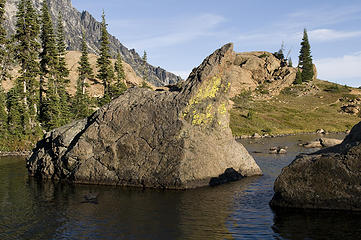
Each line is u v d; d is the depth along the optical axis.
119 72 101.31
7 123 56.53
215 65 28.17
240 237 13.73
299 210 17.39
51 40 75.56
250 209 18.05
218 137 27.53
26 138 55.91
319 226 14.66
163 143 25.28
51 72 75.06
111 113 28.12
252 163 29.97
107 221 16.27
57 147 28.84
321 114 116.44
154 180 24.42
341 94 140.62
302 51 161.88
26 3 68.25
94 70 106.38
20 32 66.19
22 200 20.91
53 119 62.75
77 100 74.31
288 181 18.17
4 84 80.50
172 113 26.30
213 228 14.98
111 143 26.84
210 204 19.36
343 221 15.16
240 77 148.75
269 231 14.35
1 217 17.19
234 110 111.38
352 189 16.58
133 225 15.59
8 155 48.69
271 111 116.00
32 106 62.31
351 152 16.84
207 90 27.61
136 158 25.56
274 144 60.53
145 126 26.48
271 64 161.38
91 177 26.42
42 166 29.48
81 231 14.85
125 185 25.30
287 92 146.00
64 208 18.86
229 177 27.06
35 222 16.28
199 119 26.64
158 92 29.20
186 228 15.04
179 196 21.48
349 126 102.06
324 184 17.22
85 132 27.75
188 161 24.50
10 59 67.56
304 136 80.94
